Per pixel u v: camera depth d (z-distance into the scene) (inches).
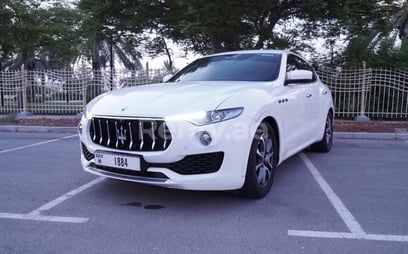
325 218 135.3
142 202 151.6
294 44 503.8
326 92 250.4
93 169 149.9
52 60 1034.7
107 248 111.6
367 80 419.8
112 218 134.9
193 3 381.1
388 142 311.7
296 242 115.6
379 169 211.2
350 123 400.2
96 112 147.6
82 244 114.2
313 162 228.8
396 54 434.0
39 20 717.9
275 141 165.0
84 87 476.7
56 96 487.8
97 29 548.4
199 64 210.1
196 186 131.0
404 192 167.5
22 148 279.7
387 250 110.7
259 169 154.5
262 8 398.0
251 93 150.2
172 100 139.9
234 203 150.3
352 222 131.8
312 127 218.2
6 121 434.6
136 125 135.1
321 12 432.5
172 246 112.8
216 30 391.2
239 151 136.4
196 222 131.0
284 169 210.5
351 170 208.5
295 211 142.1
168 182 130.8
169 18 495.8
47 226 127.9
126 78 465.1
